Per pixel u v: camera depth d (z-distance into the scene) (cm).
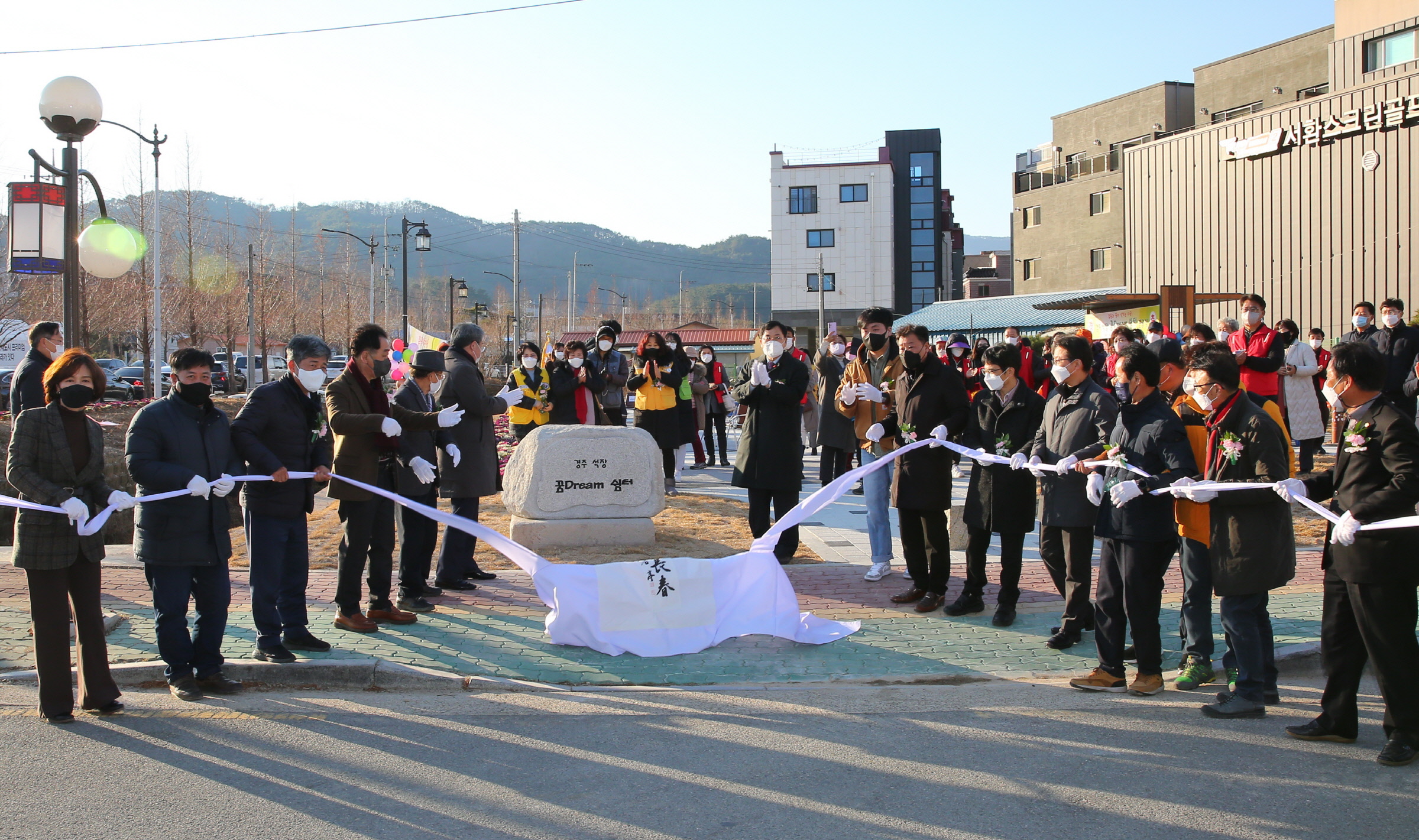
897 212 6488
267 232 5375
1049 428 668
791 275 6031
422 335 1973
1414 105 2075
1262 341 1179
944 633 719
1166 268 2777
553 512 970
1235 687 547
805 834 399
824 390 977
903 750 495
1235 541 532
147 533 562
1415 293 2091
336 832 398
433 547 791
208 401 590
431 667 625
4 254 2380
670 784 450
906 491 764
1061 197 4969
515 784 450
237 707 561
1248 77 4125
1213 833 399
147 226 3878
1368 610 470
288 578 641
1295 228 2381
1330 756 485
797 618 699
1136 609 580
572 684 609
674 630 678
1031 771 466
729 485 1467
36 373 689
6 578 842
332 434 711
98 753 484
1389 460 461
